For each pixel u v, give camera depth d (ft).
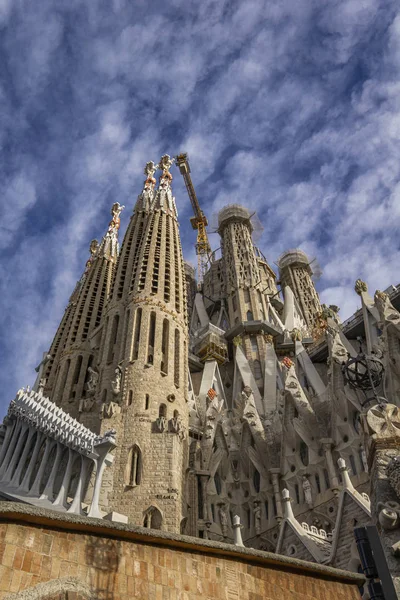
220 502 154.40
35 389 213.05
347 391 148.56
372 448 65.16
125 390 152.05
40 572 38.29
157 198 240.53
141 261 196.34
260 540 147.13
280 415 174.09
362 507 94.94
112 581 41.14
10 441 136.05
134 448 135.85
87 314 230.07
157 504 123.95
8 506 38.81
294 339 229.86
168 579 44.14
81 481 114.21
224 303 280.10
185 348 180.75
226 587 46.85
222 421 179.32
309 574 53.72
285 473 153.38
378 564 34.45
